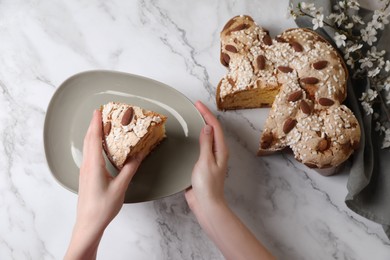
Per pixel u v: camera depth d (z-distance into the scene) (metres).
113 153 0.58
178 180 0.61
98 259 0.62
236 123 0.66
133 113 0.59
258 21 0.69
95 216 0.55
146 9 0.70
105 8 0.70
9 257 0.63
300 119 0.59
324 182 0.64
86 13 0.70
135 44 0.69
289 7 0.63
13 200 0.64
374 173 0.62
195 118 0.63
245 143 0.65
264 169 0.65
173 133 0.63
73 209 0.64
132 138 0.57
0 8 0.70
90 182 0.56
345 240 0.62
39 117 0.67
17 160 0.66
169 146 0.63
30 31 0.70
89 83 0.65
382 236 0.62
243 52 0.63
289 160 0.65
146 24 0.69
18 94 0.68
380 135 0.62
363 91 0.63
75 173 0.62
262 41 0.63
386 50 0.62
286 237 0.63
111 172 0.61
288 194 0.64
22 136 0.67
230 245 0.56
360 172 0.59
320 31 0.65
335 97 0.60
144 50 0.68
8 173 0.65
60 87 0.65
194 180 0.58
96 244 0.56
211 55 0.68
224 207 0.57
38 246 0.63
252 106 0.66
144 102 0.65
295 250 0.62
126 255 0.63
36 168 0.65
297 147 0.59
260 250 0.56
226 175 0.64
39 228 0.64
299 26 0.67
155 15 0.69
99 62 0.68
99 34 0.69
